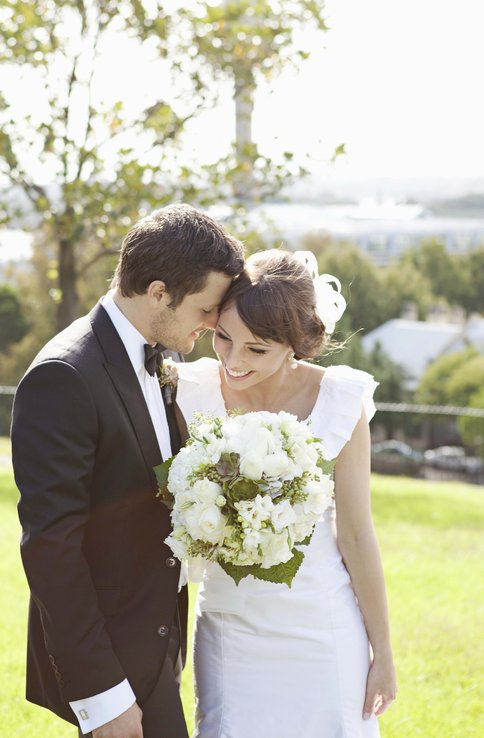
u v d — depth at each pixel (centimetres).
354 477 249
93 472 225
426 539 773
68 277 1112
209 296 232
